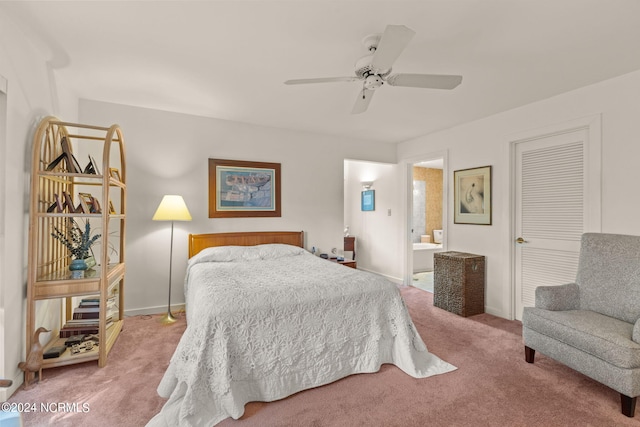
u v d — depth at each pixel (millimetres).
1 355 1812
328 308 2111
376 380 2105
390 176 5207
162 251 3496
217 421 1684
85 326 2428
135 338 2764
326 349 2070
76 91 2928
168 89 2869
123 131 3295
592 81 2637
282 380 1920
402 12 1739
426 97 3014
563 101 2896
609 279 2256
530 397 1910
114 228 3279
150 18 1820
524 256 3316
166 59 2309
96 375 2135
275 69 2461
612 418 1717
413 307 3818
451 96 2984
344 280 2393
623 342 1747
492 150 3561
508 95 2953
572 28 1882
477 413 1759
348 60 2312
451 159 4090
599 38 1986
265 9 1727
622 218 2514
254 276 2562
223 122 3799
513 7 1688
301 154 4309
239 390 1820
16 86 1936
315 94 2965
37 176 2102
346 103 3207
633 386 1687
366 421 1693
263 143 4051
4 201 1834
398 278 5035
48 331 2219
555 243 3039
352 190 6191
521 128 3256
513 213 3395
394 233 5125
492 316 3484
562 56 2221
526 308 2367
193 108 3393
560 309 2299
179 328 3012
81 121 3121
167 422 1622
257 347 1887
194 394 1678
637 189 2432
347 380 2105
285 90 2875
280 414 1755
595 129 2670
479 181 3689
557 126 2938
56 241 2578
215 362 1771
